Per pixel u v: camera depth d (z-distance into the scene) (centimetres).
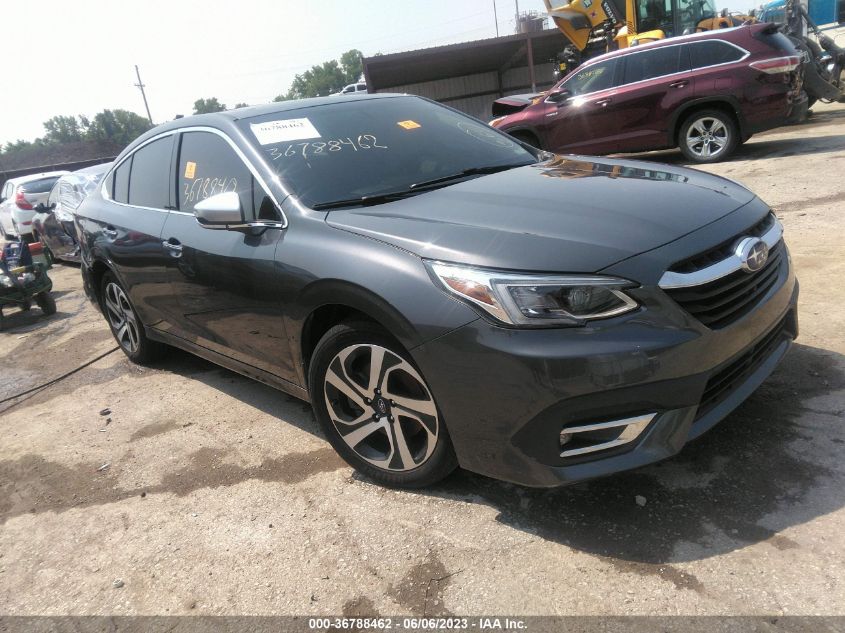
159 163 386
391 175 306
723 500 229
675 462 254
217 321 331
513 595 205
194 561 248
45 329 650
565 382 200
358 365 263
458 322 215
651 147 961
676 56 909
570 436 210
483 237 227
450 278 219
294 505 272
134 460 334
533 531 232
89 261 449
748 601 188
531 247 217
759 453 251
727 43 870
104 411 402
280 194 290
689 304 210
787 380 298
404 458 257
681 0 1294
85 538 275
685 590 195
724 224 235
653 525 224
